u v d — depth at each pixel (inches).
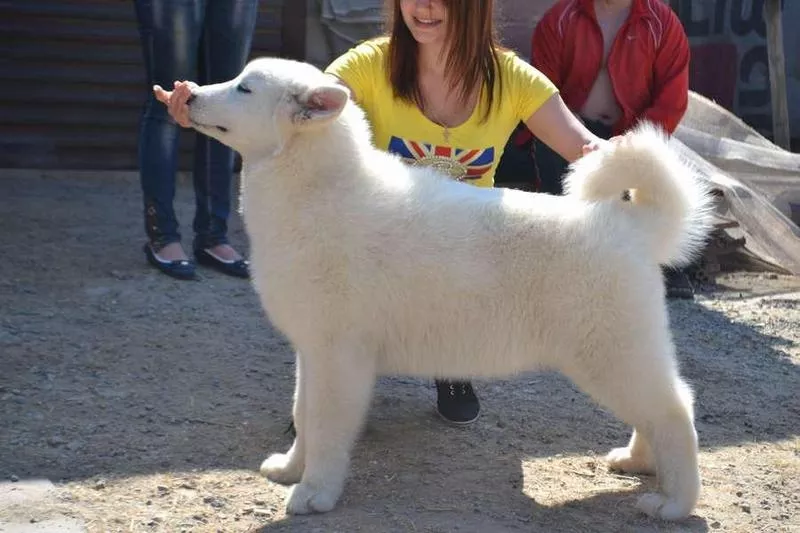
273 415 182.9
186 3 241.1
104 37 369.7
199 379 196.5
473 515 147.6
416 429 180.2
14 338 208.1
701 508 154.6
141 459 161.6
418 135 170.2
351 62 167.9
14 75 363.3
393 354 148.6
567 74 266.8
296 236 142.6
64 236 290.2
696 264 289.1
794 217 317.7
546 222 143.7
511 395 199.2
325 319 143.4
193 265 258.1
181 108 148.6
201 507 146.7
